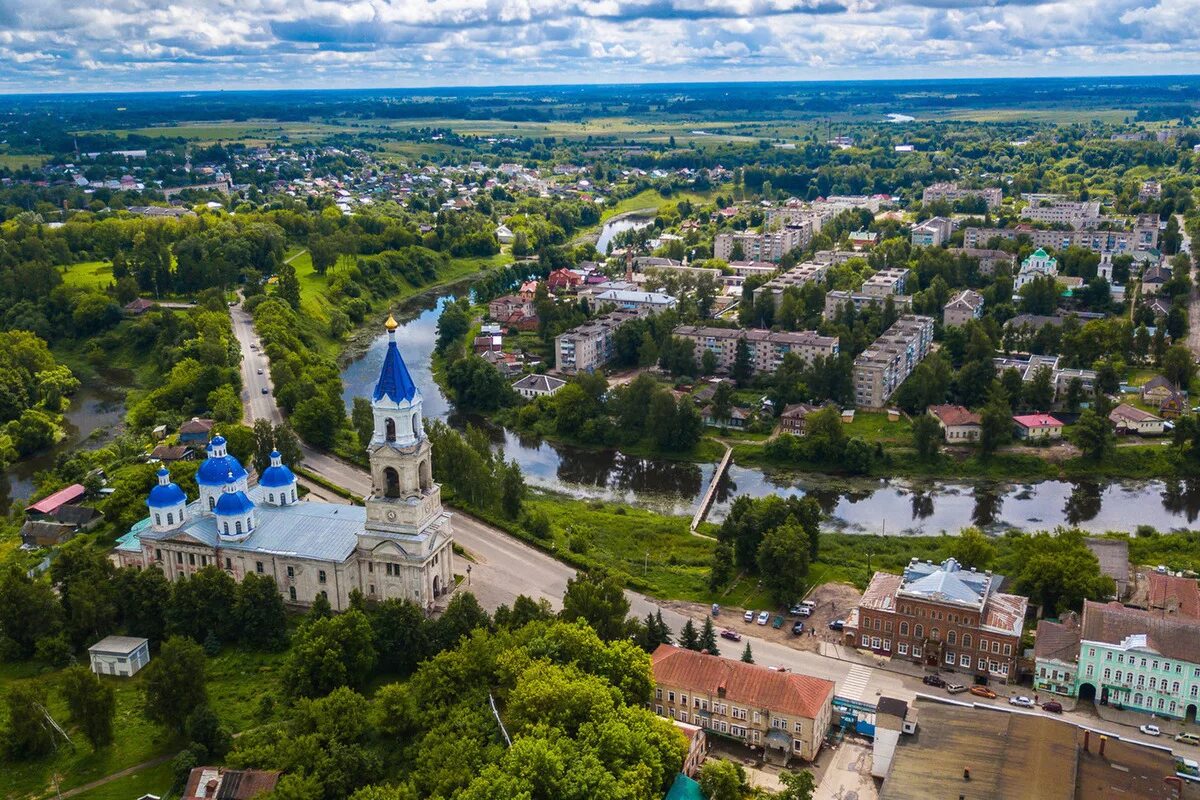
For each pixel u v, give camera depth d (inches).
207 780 7052.2
